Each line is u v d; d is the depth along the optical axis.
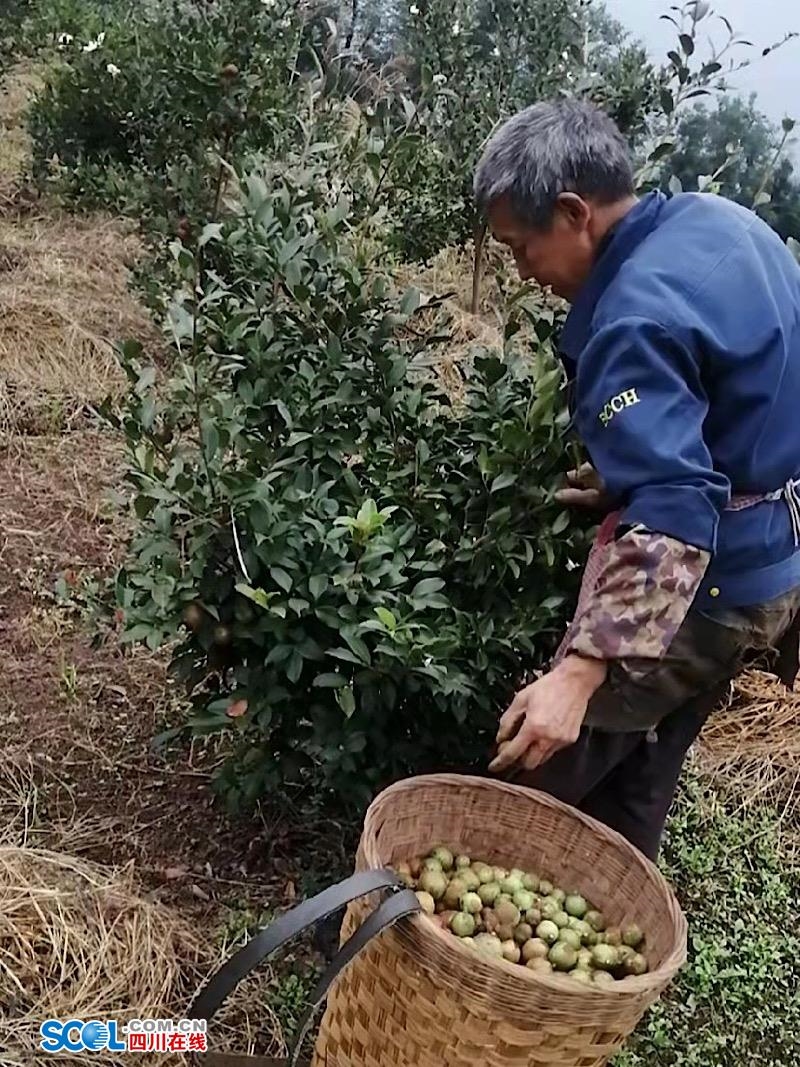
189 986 2.46
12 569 3.79
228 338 2.67
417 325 4.28
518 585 2.60
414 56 5.90
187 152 5.58
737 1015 2.74
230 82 5.02
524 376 2.70
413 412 2.71
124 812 2.92
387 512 2.36
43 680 3.32
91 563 3.89
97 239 5.91
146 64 6.10
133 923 2.48
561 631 2.60
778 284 2.12
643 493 1.87
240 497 2.37
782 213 3.62
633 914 2.24
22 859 2.56
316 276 2.82
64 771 3.02
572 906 2.25
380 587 2.42
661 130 3.94
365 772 2.61
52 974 2.34
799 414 2.12
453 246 6.00
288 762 2.66
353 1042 2.03
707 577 2.17
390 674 2.40
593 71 5.14
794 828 3.32
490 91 5.77
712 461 2.03
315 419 2.66
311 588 2.37
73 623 3.56
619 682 2.10
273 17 5.22
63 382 4.79
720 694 2.45
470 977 1.79
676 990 2.77
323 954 2.59
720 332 1.99
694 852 3.12
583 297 2.15
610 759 2.39
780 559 2.21
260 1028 2.42
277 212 2.86
